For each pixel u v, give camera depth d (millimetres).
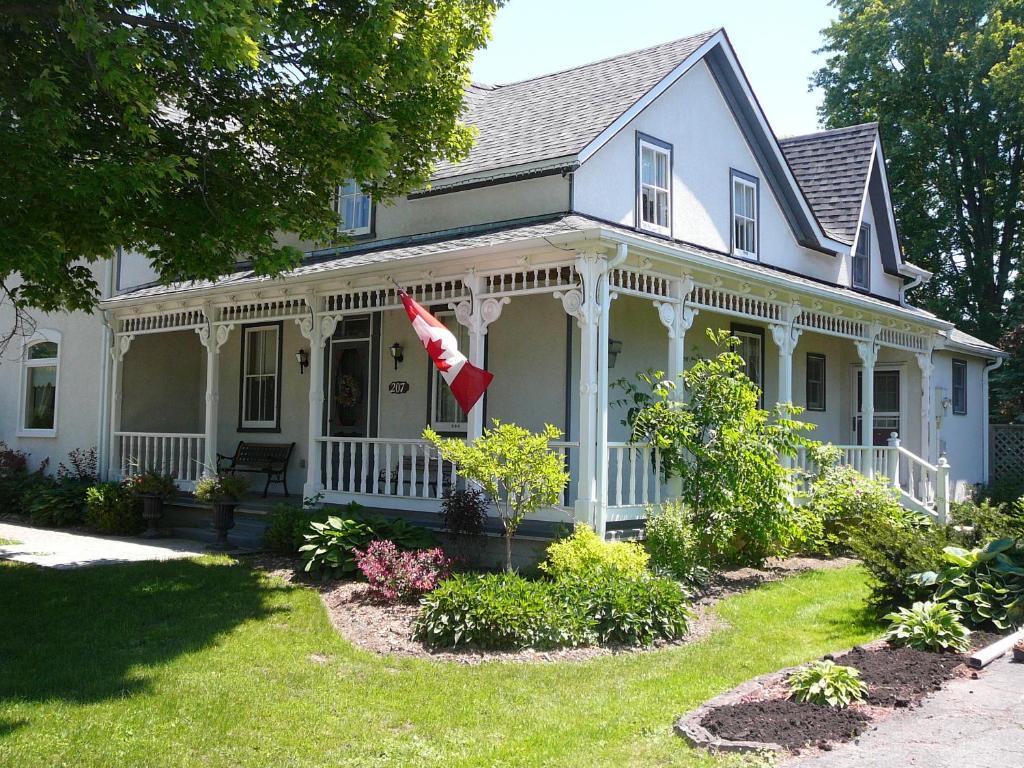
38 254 8039
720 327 15281
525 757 5258
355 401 15180
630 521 11883
